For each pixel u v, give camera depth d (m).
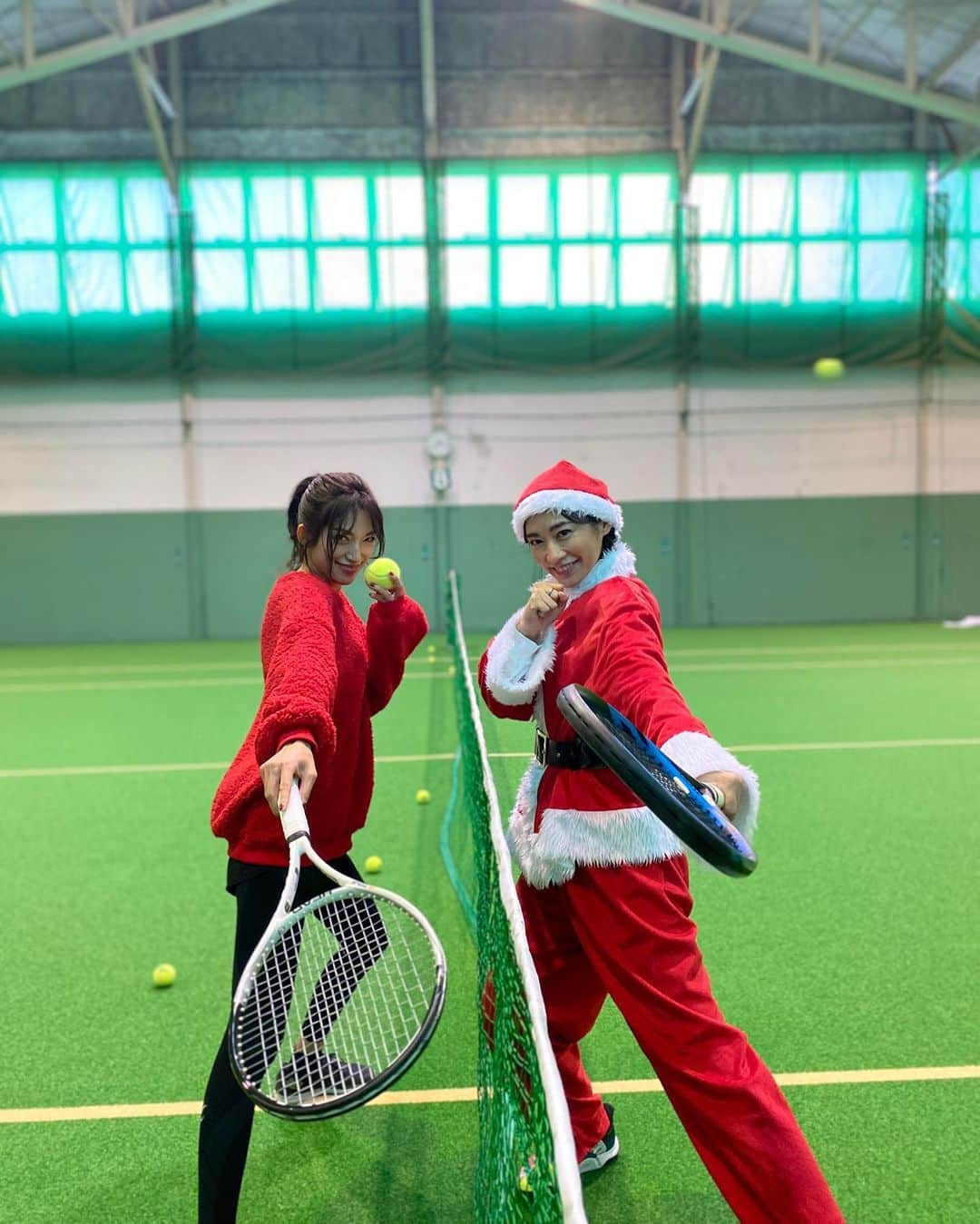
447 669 11.77
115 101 16.31
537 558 2.23
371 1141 2.66
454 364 16.61
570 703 1.46
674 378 16.91
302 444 16.84
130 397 16.59
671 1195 2.41
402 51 16.53
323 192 16.23
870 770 6.71
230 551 16.86
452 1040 3.17
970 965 3.71
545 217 16.42
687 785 1.58
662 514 17.11
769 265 16.56
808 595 17.27
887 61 14.81
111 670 12.98
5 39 13.77
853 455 17.08
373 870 4.68
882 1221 2.30
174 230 16.09
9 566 16.64
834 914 4.24
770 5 13.83
